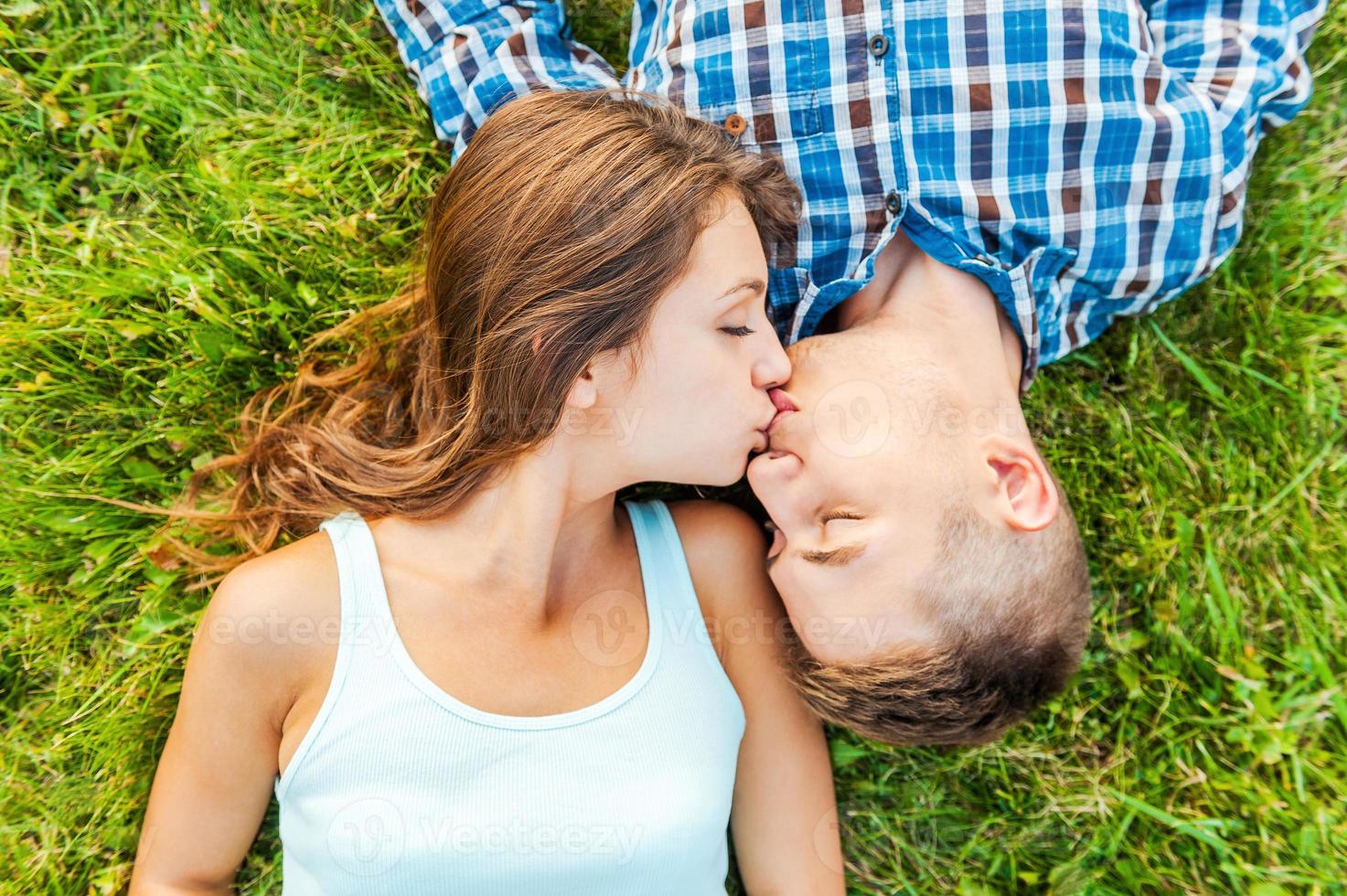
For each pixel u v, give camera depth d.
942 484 1.23
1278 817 1.65
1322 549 1.70
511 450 1.26
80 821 1.57
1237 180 1.51
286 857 1.32
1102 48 1.41
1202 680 1.70
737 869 1.63
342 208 1.68
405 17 1.59
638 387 1.24
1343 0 1.70
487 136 1.28
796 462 1.27
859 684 1.24
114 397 1.63
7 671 1.58
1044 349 1.59
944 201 1.42
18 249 1.62
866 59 1.40
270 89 1.68
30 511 1.57
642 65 1.55
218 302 1.62
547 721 1.26
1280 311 1.73
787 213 1.40
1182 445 1.75
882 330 1.39
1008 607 1.24
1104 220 1.45
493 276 1.23
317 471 1.48
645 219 1.20
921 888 1.68
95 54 1.63
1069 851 1.69
